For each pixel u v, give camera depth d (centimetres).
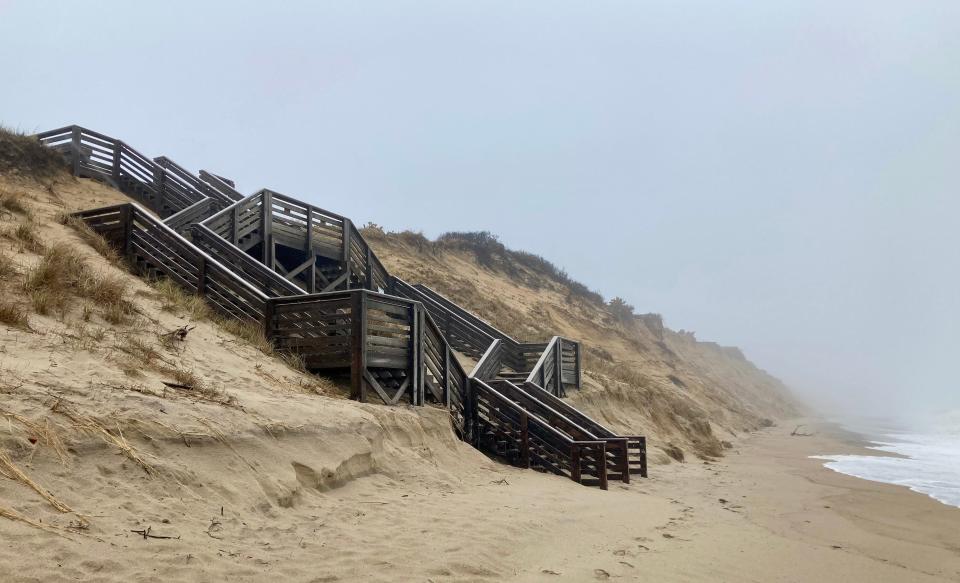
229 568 390
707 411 3491
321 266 1725
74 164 1656
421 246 3425
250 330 967
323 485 605
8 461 388
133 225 1136
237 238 1359
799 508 1040
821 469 1692
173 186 1730
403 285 1970
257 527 467
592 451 1133
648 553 604
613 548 607
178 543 396
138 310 845
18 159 1490
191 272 1073
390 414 838
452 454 945
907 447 2564
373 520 560
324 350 934
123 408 496
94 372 559
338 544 477
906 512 1027
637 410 2136
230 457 525
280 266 1475
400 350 995
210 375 715
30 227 993
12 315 628
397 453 786
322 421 676
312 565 426
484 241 4316
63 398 475
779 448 2489
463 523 595
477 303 2903
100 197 1586
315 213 1611
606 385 2102
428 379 1080
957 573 654
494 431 1231
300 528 495
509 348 1841
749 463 1848
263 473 538
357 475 678
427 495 699
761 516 948
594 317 4294
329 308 938
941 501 1148
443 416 996
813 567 625
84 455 432
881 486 1335
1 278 743
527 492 851
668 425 2205
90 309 758
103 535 374
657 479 1345
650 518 805
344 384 958
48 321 677
